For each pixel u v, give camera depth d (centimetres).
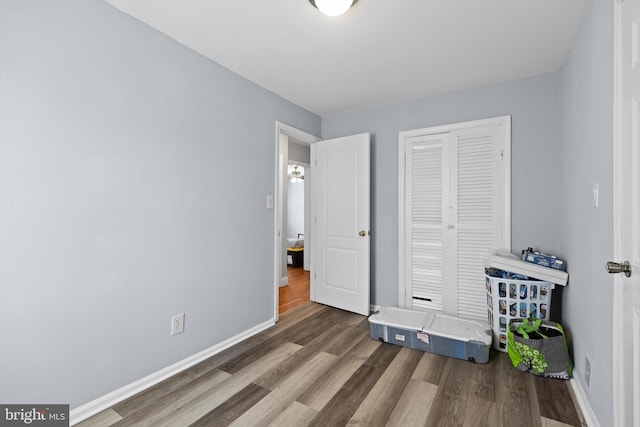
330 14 168
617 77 123
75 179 158
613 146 127
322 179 356
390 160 328
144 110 188
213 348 233
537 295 223
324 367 213
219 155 238
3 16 135
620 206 121
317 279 363
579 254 183
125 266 179
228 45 214
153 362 194
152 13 179
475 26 191
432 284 304
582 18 178
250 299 269
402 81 271
